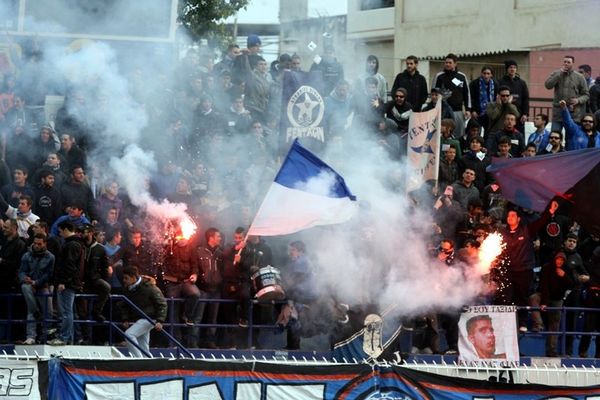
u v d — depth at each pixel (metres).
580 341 49.00
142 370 37.75
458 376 42.41
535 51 71.12
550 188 47.75
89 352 42.75
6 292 44.19
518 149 54.69
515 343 44.78
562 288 48.00
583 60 69.38
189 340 45.50
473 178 50.59
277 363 38.56
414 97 56.38
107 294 43.03
